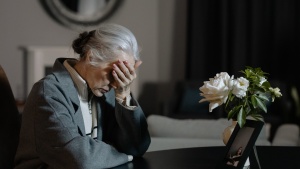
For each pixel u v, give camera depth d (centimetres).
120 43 144
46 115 139
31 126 142
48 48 600
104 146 143
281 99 532
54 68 154
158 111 643
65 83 149
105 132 164
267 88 131
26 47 604
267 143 190
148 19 641
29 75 601
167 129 197
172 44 643
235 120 134
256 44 609
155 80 645
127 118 154
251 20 606
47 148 138
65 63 156
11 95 159
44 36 623
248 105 130
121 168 141
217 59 613
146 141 159
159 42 644
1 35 619
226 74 132
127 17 636
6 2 618
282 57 605
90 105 161
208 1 614
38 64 599
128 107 154
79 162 134
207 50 616
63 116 140
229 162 132
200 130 196
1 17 618
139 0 638
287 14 602
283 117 514
